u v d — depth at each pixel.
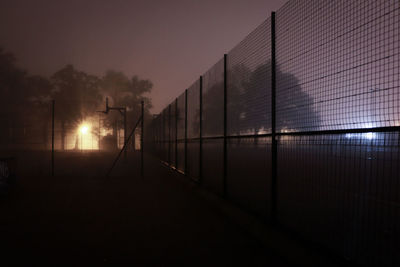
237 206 5.51
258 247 3.75
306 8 3.31
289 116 3.66
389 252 2.45
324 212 3.06
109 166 15.90
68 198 7.08
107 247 3.76
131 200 6.86
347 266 2.79
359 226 2.66
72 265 3.21
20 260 3.34
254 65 4.77
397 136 2.23
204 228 4.59
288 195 3.77
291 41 3.63
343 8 2.72
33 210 5.81
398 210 2.44
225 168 6.11
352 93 2.59
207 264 3.23
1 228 4.59
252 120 4.85
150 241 3.99
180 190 8.32
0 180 7.36
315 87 3.14
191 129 9.88
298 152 3.51
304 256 3.17
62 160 20.14
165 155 16.91
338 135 2.83
